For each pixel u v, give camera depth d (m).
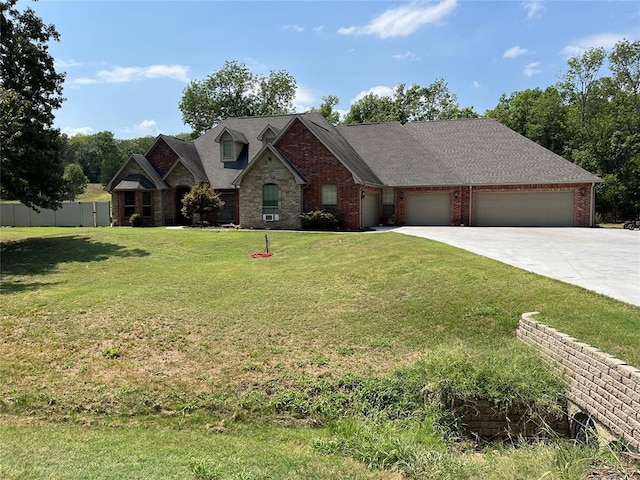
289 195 24.44
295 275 12.96
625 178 34.72
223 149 28.98
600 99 43.25
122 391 6.56
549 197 25.28
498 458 5.01
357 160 27.38
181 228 25.61
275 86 49.34
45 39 20.19
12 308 10.17
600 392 5.27
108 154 84.94
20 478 4.38
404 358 7.36
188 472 4.54
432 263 12.08
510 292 9.02
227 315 9.64
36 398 6.41
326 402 6.21
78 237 20.92
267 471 4.56
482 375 6.11
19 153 17.56
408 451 4.91
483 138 29.19
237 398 6.37
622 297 8.05
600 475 3.94
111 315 9.66
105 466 4.67
